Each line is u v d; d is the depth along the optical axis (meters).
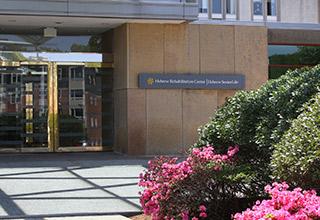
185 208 6.12
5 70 17.91
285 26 19.31
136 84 17.34
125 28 17.44
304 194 4.48
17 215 8.11
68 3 15.93
